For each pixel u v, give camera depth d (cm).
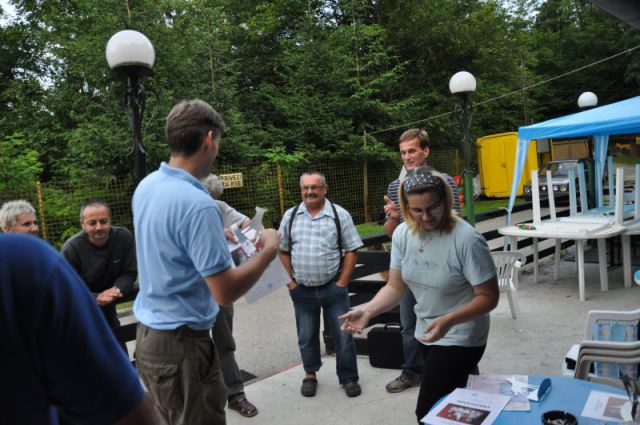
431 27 1988
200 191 197
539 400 198
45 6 1750
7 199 950
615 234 623
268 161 1364
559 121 754
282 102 1534
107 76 1164
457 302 240
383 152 1528
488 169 1998
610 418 183
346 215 387
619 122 669
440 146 1988
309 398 389
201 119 202
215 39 1345
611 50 2939
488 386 213
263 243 210
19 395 79
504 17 2256
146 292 208
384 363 434
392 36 1973
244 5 1928
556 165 1752
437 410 195
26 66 1827
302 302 389
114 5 1163
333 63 1590
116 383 88
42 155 1398
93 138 1083
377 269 485
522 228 708
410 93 1966
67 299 83
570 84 3064
